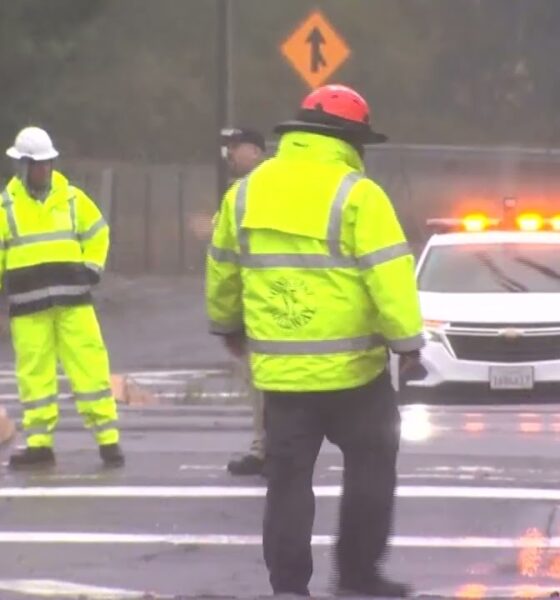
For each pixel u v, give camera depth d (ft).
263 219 78.69
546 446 139.33
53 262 126.72
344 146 79.51
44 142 126.21
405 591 83.87
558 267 182.09
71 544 102.06
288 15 609.42
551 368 165.48
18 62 357.61
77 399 128.67
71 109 557.74
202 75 595.06
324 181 78.23
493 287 178.60
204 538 103.35
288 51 191.83
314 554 97.91
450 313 167.12
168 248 408.46
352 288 78.13
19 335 127.65
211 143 586.04
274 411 80.28
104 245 128.77
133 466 129.80
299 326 78.38
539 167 460.14
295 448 80.07
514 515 109.60
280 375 79.00
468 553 98.78
